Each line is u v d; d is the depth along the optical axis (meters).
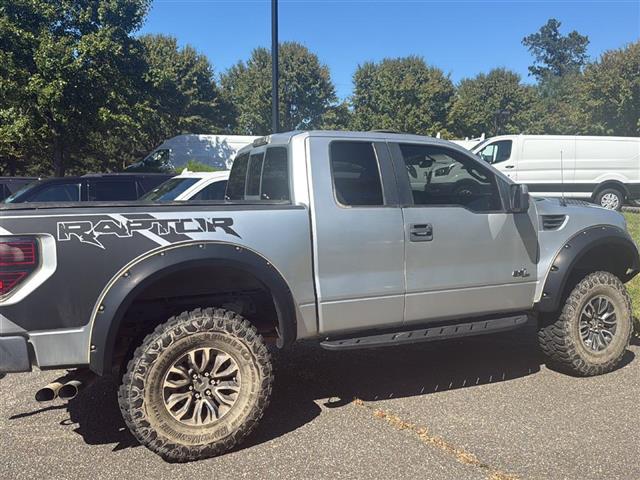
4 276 3.12
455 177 4.44
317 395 4.51
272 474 3.29
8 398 4.57
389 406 4.27
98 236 3.29
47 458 3.52
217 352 3.55
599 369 4.84
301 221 3.81
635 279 7.44
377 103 39.09
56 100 16.84
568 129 43.47
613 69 29.19
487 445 3.60
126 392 3.35
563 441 3.64
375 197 4.09
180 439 3.42
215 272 3.77
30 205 3.38
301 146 3.96
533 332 6.23
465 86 47.12
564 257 4.67
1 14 16.91
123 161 33.31
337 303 3.93
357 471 3.30
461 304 4.37
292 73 42.44
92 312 3.29
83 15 18.59
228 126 42.16
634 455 3.45
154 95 22.55
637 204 17.53
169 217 3.46
